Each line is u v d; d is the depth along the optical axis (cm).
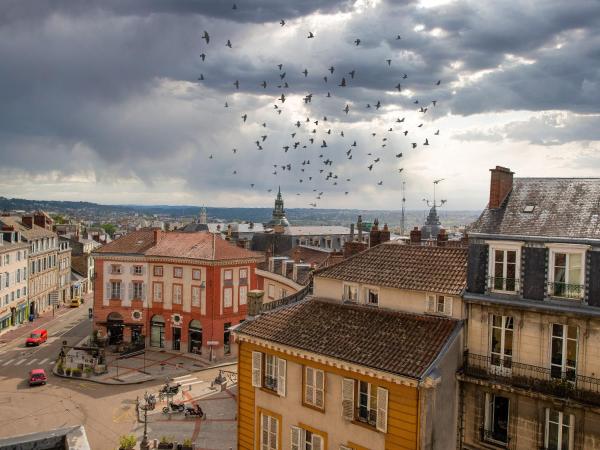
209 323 7125
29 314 9694
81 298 11675
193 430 4747
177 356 7212
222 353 7169
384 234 5400
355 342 3047
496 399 2920
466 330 2956
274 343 3266
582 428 2564
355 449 2927
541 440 2698
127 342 7638
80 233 15600
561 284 2652
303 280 5950
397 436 2750
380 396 2806
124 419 4988
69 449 1407
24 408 5247
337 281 3522
